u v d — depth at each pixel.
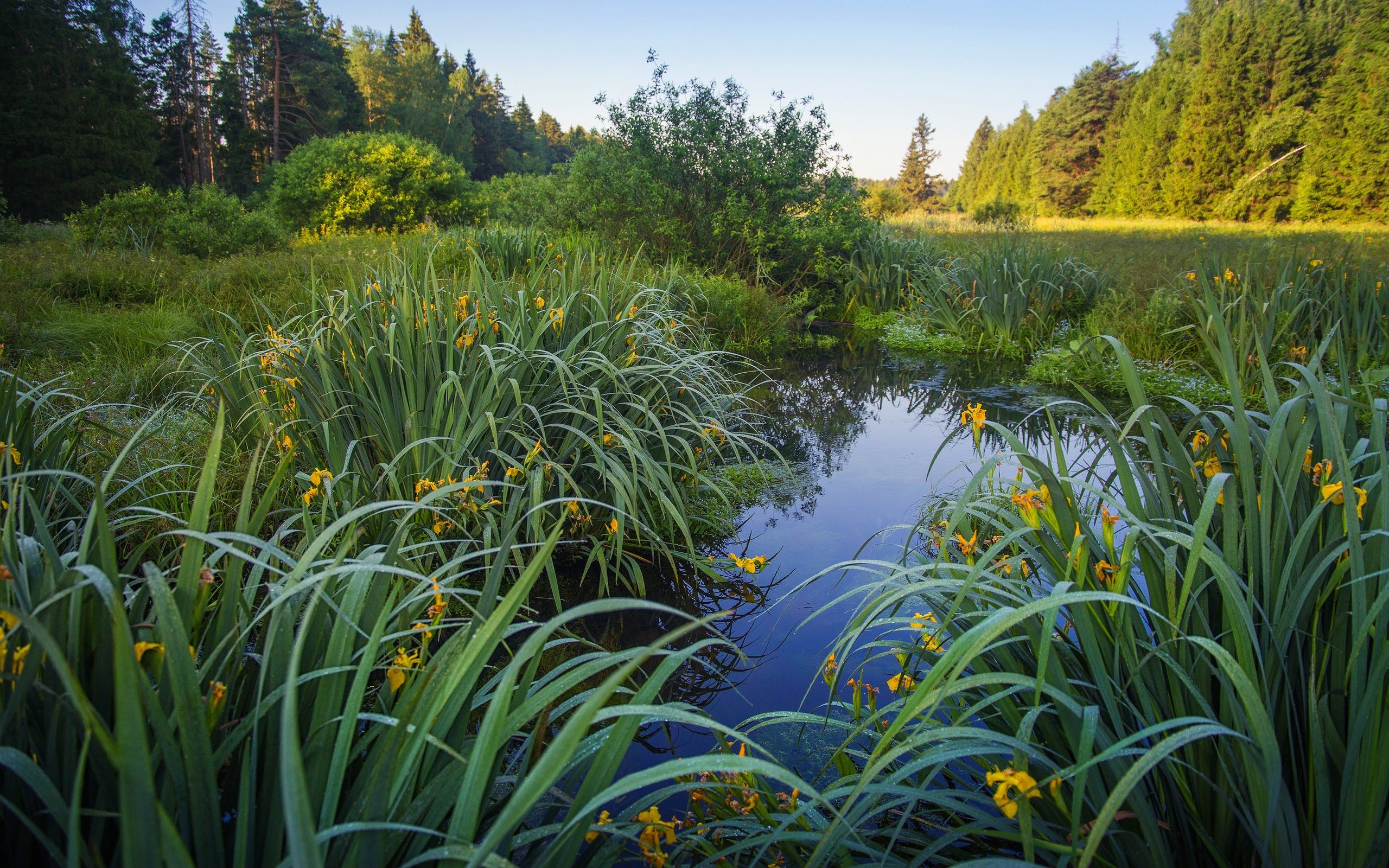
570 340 4.09
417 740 1.11
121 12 33.94
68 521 2.45
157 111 42.28
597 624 3.17
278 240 13.86
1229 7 27.11
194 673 1.05
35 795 1.12
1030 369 8.16
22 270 8.37
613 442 3.74
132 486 2.13
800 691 2.74
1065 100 42.12
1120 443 1.78
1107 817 1.08
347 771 1.35
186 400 4.91
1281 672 1.51
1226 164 27.47
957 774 1.91
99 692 1.18
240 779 1.27
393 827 1.02
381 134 23.44
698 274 10.29
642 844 1.46
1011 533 1.65
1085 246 15.69
